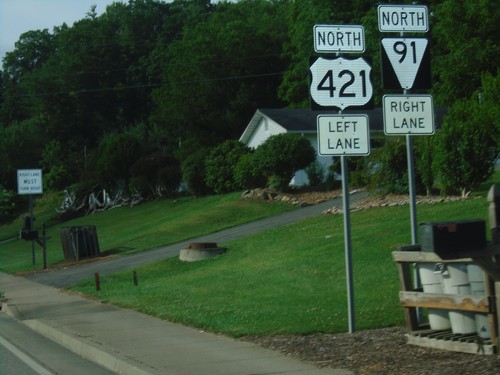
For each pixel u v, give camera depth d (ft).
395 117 34.53
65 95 273.54
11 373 33.04
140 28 306.35
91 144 276.62
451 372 25.94
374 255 54.95
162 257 80.84
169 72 206.80
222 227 100.53
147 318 46.65
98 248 95.30
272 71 208.23
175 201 156.04
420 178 83.51
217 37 203.21
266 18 230.89
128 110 278.87
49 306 56.90
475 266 28.73
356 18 145.48
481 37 107.55
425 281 30.17
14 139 241.35
